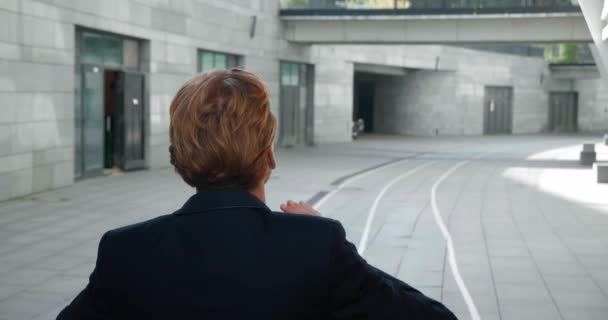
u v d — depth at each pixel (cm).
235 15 2731
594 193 1759
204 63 2578
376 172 2247
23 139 1509
